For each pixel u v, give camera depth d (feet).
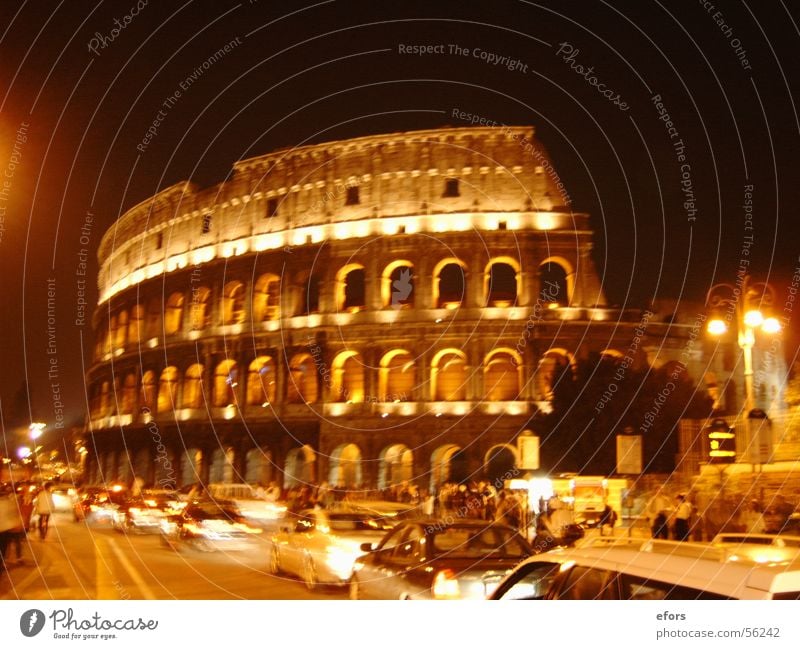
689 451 107.65
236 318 263.08
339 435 240.12
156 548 101.81
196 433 261.44
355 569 55.01
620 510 118.52
